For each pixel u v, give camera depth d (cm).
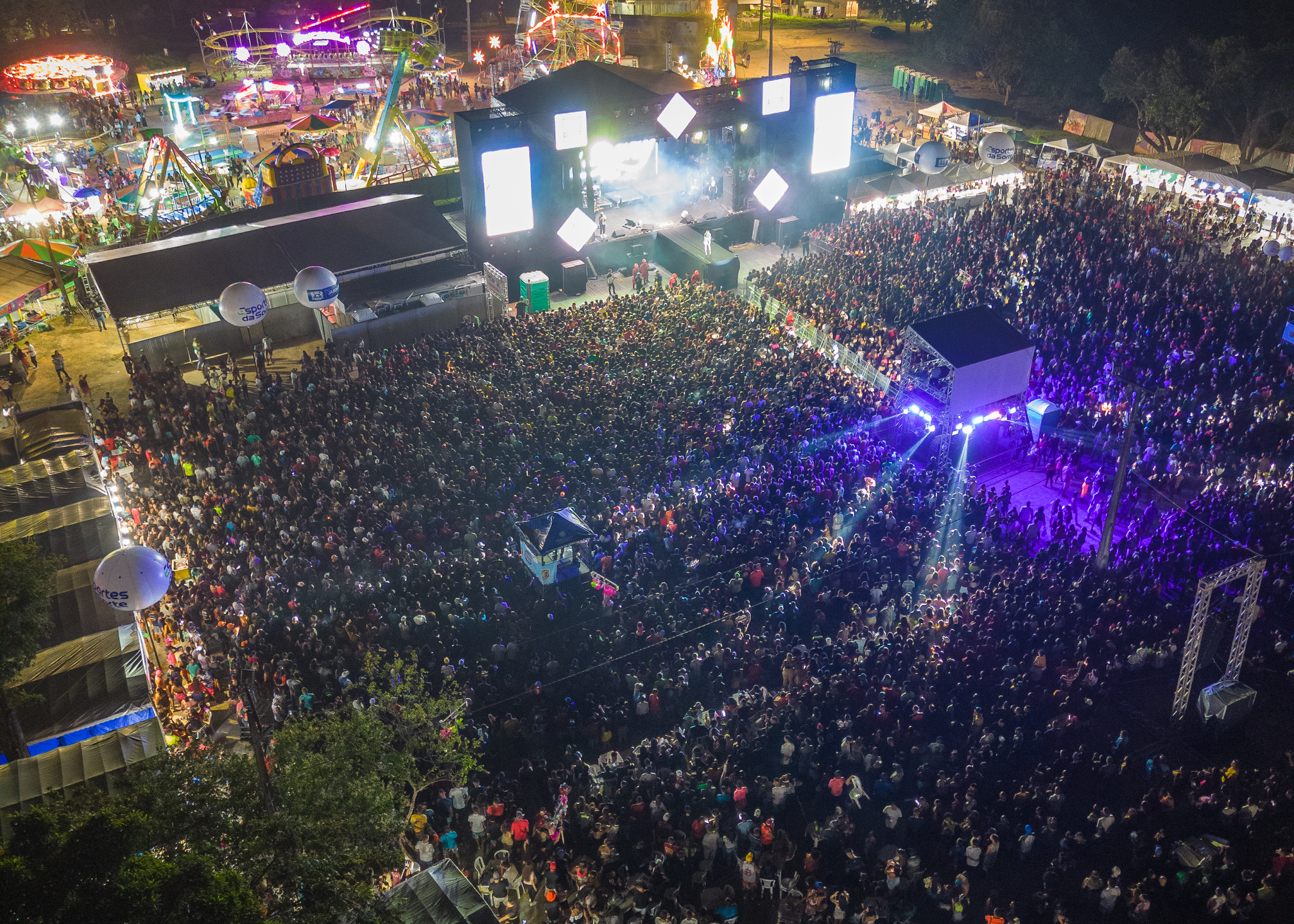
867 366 4244
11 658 2166
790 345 4447
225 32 11288
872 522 3378
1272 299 4584
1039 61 8506
